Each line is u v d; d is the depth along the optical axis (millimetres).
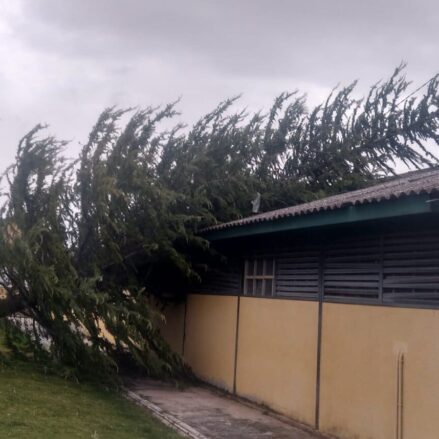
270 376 10133
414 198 6293
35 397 9289
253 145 16047
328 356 8641
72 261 11969
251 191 14773
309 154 18281
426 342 6840
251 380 10734
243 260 11609
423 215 6719
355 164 18266
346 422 8094
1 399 8883
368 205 7078
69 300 10617
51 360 11578
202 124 14648
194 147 14055
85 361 11312
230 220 13867
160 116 13227
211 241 12102
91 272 12078
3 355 12125
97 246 12219
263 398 10273
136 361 12086
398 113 18828
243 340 11211
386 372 7441
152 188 11992
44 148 11547
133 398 10711
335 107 18672
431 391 6680
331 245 8891
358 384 7934
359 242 8234
